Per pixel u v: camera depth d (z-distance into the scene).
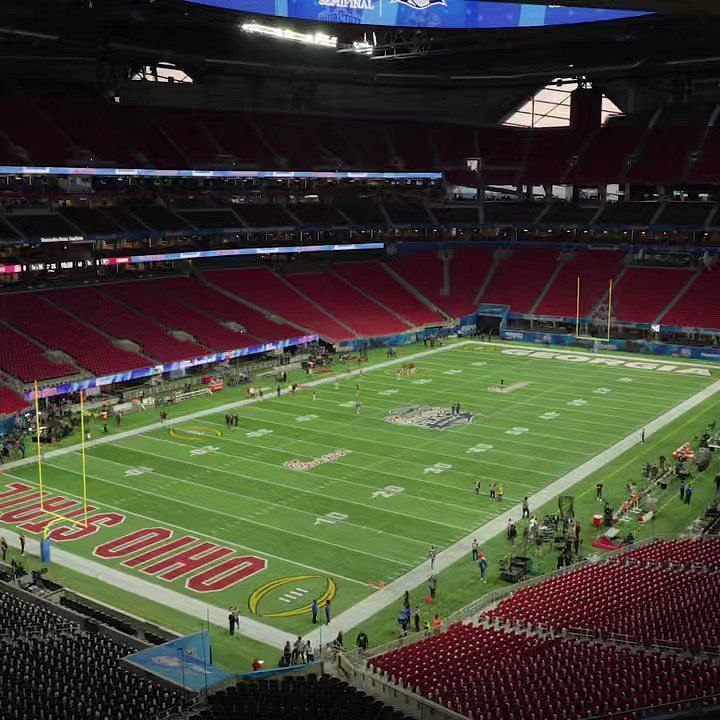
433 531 39.41
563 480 45.78
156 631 29.58
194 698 23.86
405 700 23.95
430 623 30.91
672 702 21.42
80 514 41.38
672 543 36.38
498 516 41.09
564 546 37.44
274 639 30.20
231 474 46.91
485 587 34.00
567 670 24.73
